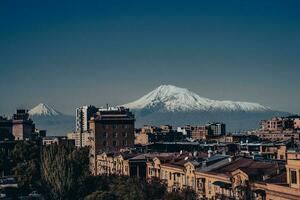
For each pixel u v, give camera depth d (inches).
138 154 6215.6
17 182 6427.2
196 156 4896.7
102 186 5521.7
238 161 4148.6
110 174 5787.4
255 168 3521.2
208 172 4065.0
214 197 3846.0
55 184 5664.4
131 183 4616.1
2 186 6289.4
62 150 6053.2
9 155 7795.3
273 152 5979.3
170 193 4008.4
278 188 2987.2
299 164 2797.7
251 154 5201.8
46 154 6003.9
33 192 6363.2
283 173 3292.3
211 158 4549.7
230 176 3612.2
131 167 5797.2
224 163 4232.3
